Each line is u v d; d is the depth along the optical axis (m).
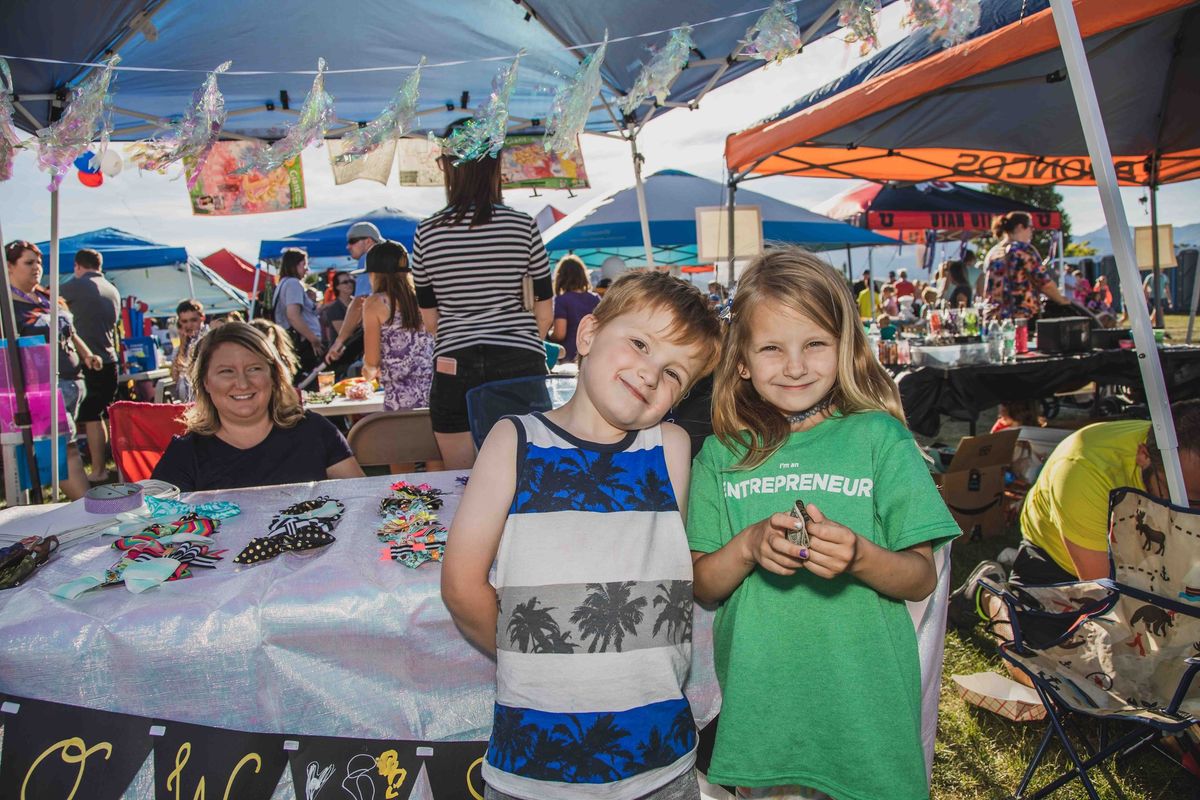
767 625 1.32
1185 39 4.59
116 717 1.32
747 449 1.39
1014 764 2.11
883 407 1.37
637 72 3.64
